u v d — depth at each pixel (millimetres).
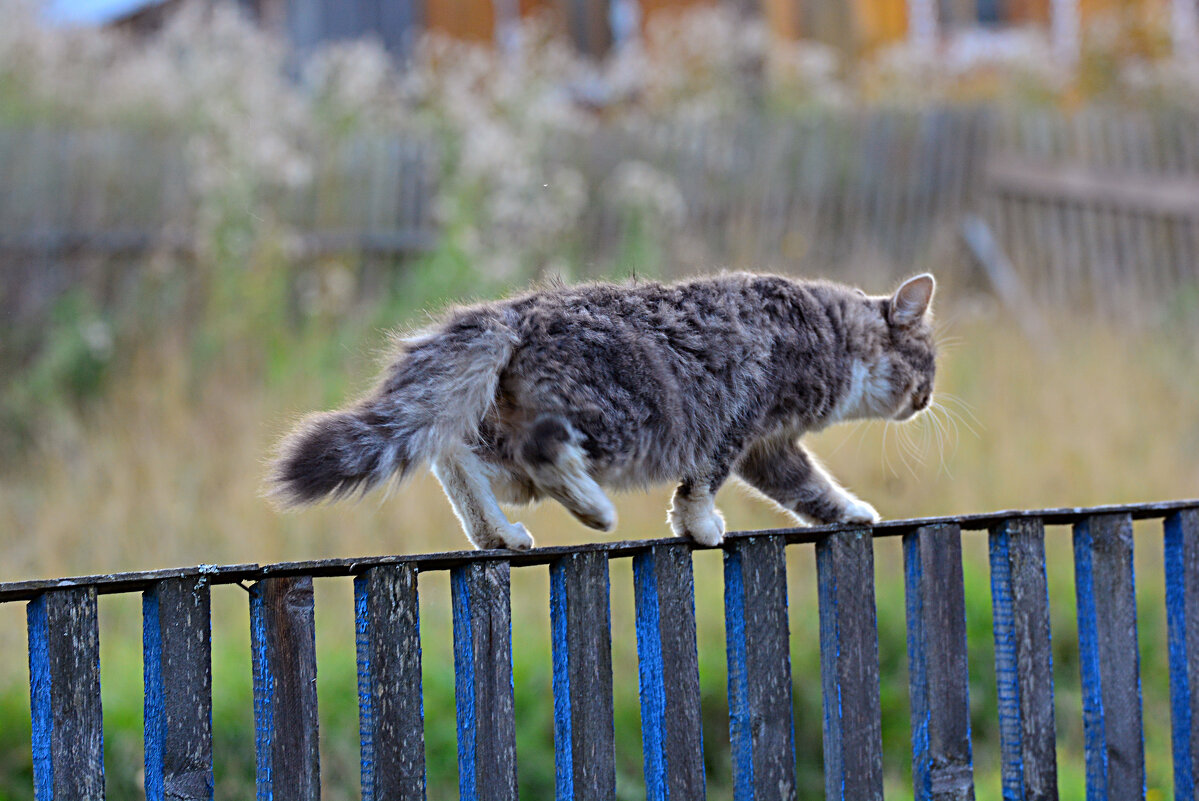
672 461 4379
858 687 4355
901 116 14211
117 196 12508
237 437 9938
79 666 3283
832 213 13898
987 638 9078
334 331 11727
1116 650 4777
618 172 13703
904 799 7898
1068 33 18641
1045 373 11375
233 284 11602
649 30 18109
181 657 3377
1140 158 14398
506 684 3812
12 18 14031
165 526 9141
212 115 12945
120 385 11016
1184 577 4922
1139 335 12680
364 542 9078
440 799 7547
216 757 7598
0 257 12023
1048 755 4602
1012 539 4586
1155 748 8438
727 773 8195
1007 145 14188
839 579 4344
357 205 13133
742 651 4203
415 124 14070
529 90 14148
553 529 9031
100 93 13727
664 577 4055
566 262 12234
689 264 12703
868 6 18422
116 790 7371
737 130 14031
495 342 4113
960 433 10414
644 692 4113
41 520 9180
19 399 10891
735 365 4551
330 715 7879
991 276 13469
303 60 16875
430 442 3996
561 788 3939
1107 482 10016
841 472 9984
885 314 5387
